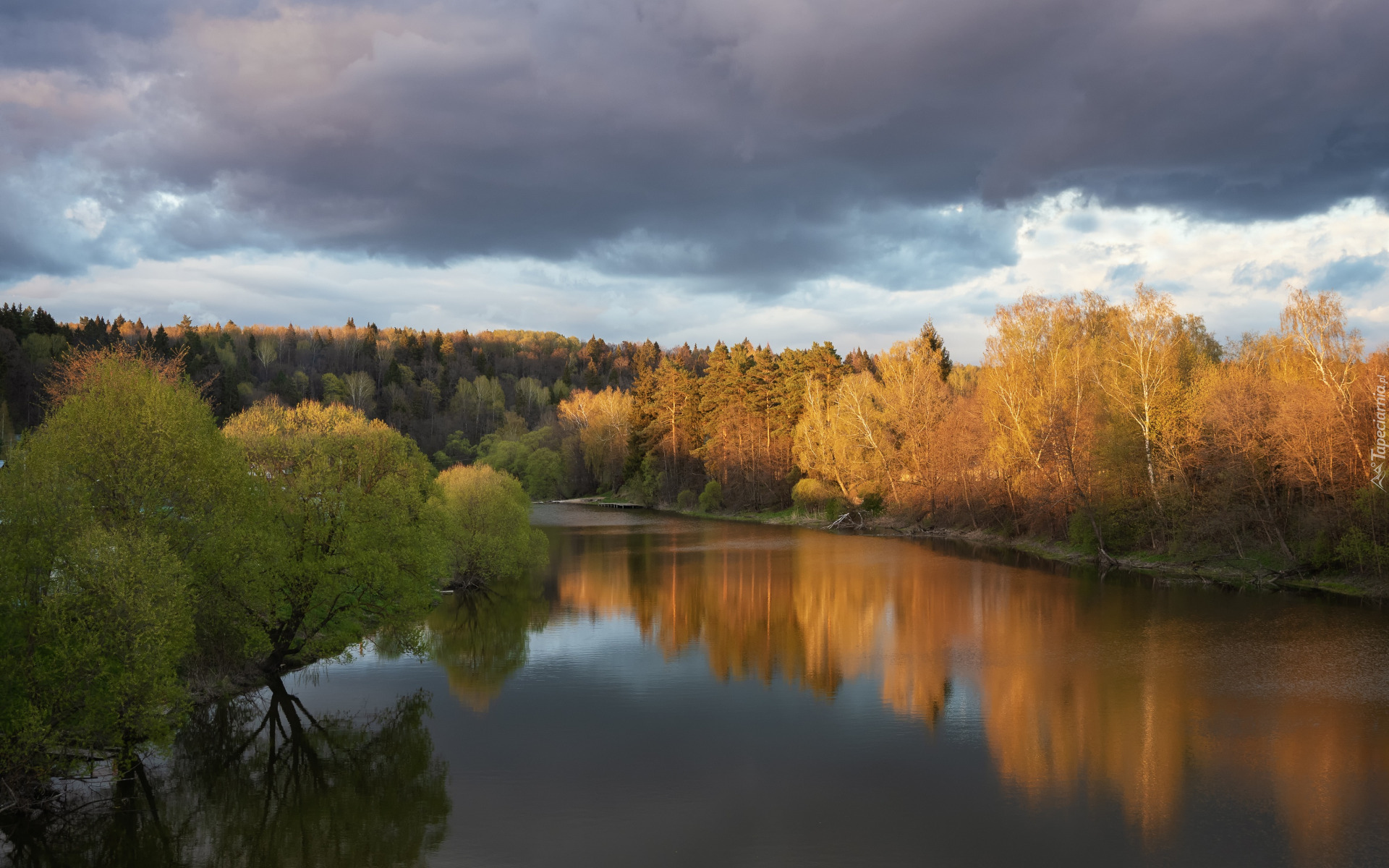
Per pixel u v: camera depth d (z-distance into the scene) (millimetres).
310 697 25391
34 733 15758
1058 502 54719
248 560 23188
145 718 17391
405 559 27344
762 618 36750
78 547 16812
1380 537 38031
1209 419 44594
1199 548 46875
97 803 18250
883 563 53562
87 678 16703
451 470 49156
